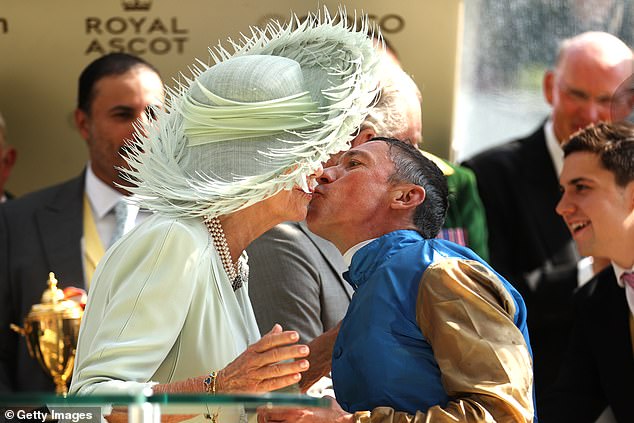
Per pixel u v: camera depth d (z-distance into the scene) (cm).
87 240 1816
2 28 2081
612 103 1775
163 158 1106
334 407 1046
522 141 2188
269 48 1189
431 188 1173
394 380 1036
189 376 1059
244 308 1149
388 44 1686
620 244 1588
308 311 1387
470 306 1013
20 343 1725
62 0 2067
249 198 1073
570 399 1617
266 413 1059
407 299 1045
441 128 2095
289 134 1097
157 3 2033
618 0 2302
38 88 2092
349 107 1108
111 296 1054
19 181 2106
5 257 1786
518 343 1006
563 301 2025
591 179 1600
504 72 2319
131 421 764
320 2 2020
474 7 2308
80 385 994
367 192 1155
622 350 1586
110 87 1838
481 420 970
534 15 2311
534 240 2097
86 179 1864
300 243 1407
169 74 2038
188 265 1045
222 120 1084
